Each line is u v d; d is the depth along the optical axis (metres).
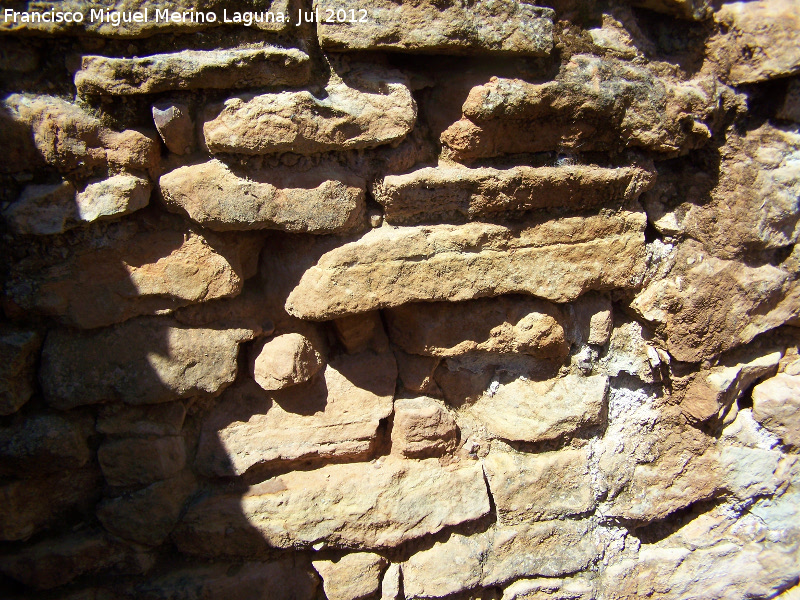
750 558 0.92
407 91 0.71
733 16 0.80
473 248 0.77
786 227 0.86
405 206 0.75
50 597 0.75
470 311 0.80
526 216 0.79
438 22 0.68
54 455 0.72
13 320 0.70
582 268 0.81
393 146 0.73
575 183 0.77
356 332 0.80
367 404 0.81
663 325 0.86
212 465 0.78
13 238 0.67
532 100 0.73
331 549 0.82
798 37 0.79
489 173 0.74
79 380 0.72
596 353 0.87
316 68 0.70
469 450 0.85
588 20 0.78
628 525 0.91
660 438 0.91
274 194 0.70
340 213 0.72
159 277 0.72
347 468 0.82
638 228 0.83
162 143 0.70
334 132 0.69
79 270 0.70
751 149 0.84
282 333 0.79
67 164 0.67
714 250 0.85
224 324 0.76
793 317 0.90
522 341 0.81
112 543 0.76
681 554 0.92
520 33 0.70
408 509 0.81
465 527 0.85
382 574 0.83
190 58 0.65
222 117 0.67
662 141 0.79
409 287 0.76
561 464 0.86
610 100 0.75
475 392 0.85
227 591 0.78
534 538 0.87
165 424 0.76
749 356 0.91
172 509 0.77
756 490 0.92
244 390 0.79
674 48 0.82
